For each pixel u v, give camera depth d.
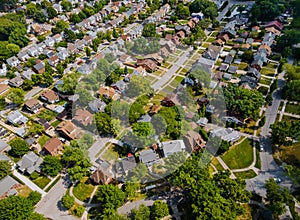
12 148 94.50
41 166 90.31
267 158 92.25
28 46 163.50
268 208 74.50
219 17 190.12
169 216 76.38
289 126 94.94
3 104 118.00
